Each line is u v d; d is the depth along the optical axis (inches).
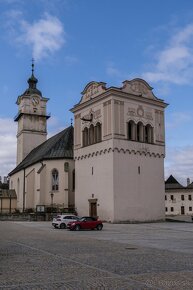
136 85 2362.2
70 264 650.8
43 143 3590.1
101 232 1501.0
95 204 2324.1
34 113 3742.6
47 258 726.5
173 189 4960.6
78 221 1621.6
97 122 2358.5
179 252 821.2
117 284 487.2
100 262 671.8
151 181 2348.7
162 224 2075.5
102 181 2271.2
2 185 5002.5
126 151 2251.5
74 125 2596.0
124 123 2268.7
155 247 927.0
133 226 1905.8
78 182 2502.5
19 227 1775.3
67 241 1085.8
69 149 2783.0
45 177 2755.9
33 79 3818.9
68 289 459.2
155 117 2439.7
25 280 514.9
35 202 2874.0
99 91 2365.9
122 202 2194.9
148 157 2358.5
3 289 459.8
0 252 822.5
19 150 3823.8
